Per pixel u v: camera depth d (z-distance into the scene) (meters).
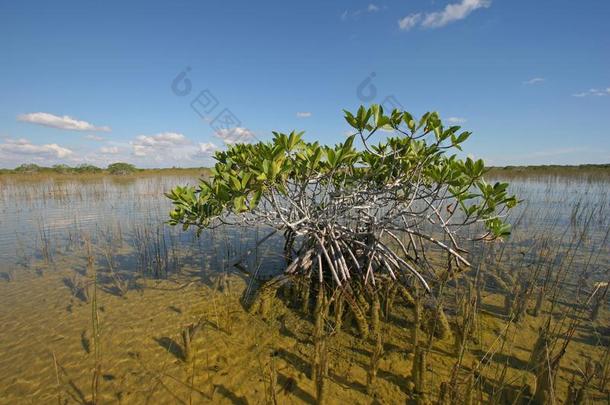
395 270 6.17
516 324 4.98
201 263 7.60
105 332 4.72
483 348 4.40
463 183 4.97
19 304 5.52
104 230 10.45
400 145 5.41
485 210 5.15
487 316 5.21
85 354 4.23
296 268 6.06
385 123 4.35
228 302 5.69
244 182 4.55
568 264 7.19
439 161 5.70
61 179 30.08
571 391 3.18
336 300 5.08
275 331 4.86
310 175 4.94
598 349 4.35
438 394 3.60
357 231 6.73
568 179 26.67
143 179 30.47
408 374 3.95
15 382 3.72
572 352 4.30
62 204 15.62
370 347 4.47
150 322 5.01
